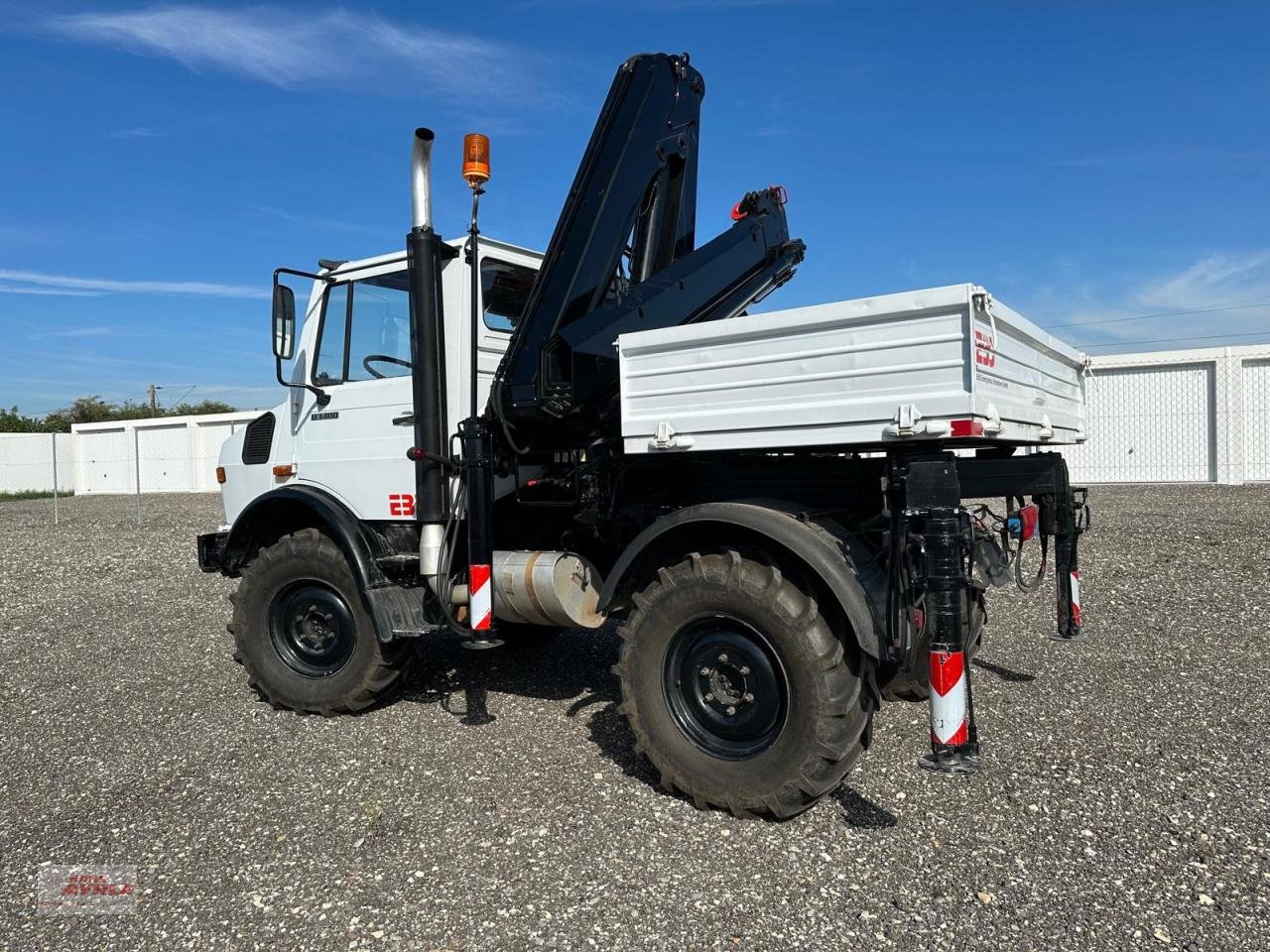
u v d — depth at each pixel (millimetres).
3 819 3662
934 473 3021
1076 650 5805
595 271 4539
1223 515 11727
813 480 3816
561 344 4211
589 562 4480
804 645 3201
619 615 4488
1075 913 2705
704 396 3490
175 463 30891
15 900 3006
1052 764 3869
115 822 3596
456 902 2885
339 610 4797
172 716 4996
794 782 3223
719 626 3467
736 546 3555
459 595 4523
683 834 3318
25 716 5117
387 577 4664
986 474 3943
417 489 4523
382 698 4957
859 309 3066
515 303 5105
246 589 4996
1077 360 4422
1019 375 3461
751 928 2693
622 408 3746
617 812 3521
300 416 5191
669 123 5059
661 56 5027
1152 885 2855
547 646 6391
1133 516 12125
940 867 3016
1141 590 7602
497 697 5121
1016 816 3377
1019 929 2633
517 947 2627
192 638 7133
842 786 3701
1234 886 2830
